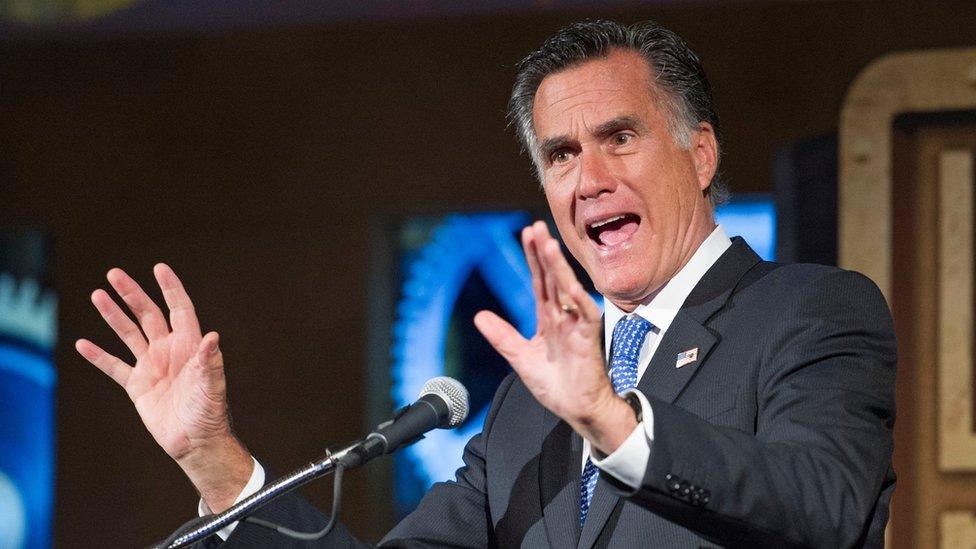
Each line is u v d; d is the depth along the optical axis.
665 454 4.65
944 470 13.74
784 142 15.88
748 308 6.05
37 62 17.97
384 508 16.86
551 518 6.04
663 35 6.83
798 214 15.25
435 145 17.00
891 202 14.02
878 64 14.16
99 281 17.62
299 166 17.33
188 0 17.41
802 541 4.76
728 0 16.17
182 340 5.98
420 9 16.98
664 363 6.04
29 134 17.94
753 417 5.69
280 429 17.02
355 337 17.03
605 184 6.50
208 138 17.56
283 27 17.47
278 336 17.17
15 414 18.09
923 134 14.11
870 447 5.08
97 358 5.98
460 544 6.74
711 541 4.93
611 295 6.67
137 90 17.75
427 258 17.39
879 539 5.58
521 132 7.21
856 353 5.57
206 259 17.42
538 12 16.77
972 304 13.85
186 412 5.87
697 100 6.89
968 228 13.94
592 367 4.60
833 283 5.91
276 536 6.04
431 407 5.51
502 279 17.20
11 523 17.98
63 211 17.77
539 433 6.50
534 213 17.14
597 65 6.69
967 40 15.41
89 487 17.52
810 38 15.96
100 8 17.55
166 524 17.34
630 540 5.63
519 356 4.69
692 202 6.70
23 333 18.20
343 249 17.17
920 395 13.85
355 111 17.25
